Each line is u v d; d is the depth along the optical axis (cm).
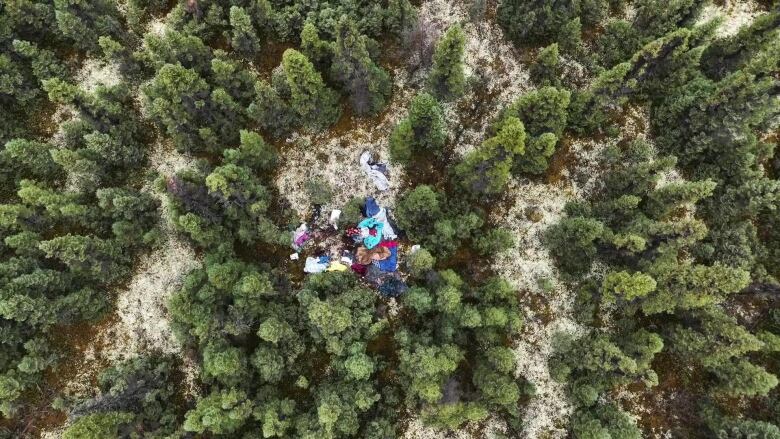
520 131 3073
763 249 3681
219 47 4156
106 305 3716
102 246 3453
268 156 3806
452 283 3466
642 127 4122
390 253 3778
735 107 3428
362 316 3472
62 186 3856
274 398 3441
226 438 3416
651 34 3969
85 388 3631
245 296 3328
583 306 3734
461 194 3894
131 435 3312
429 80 3875
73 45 4069
